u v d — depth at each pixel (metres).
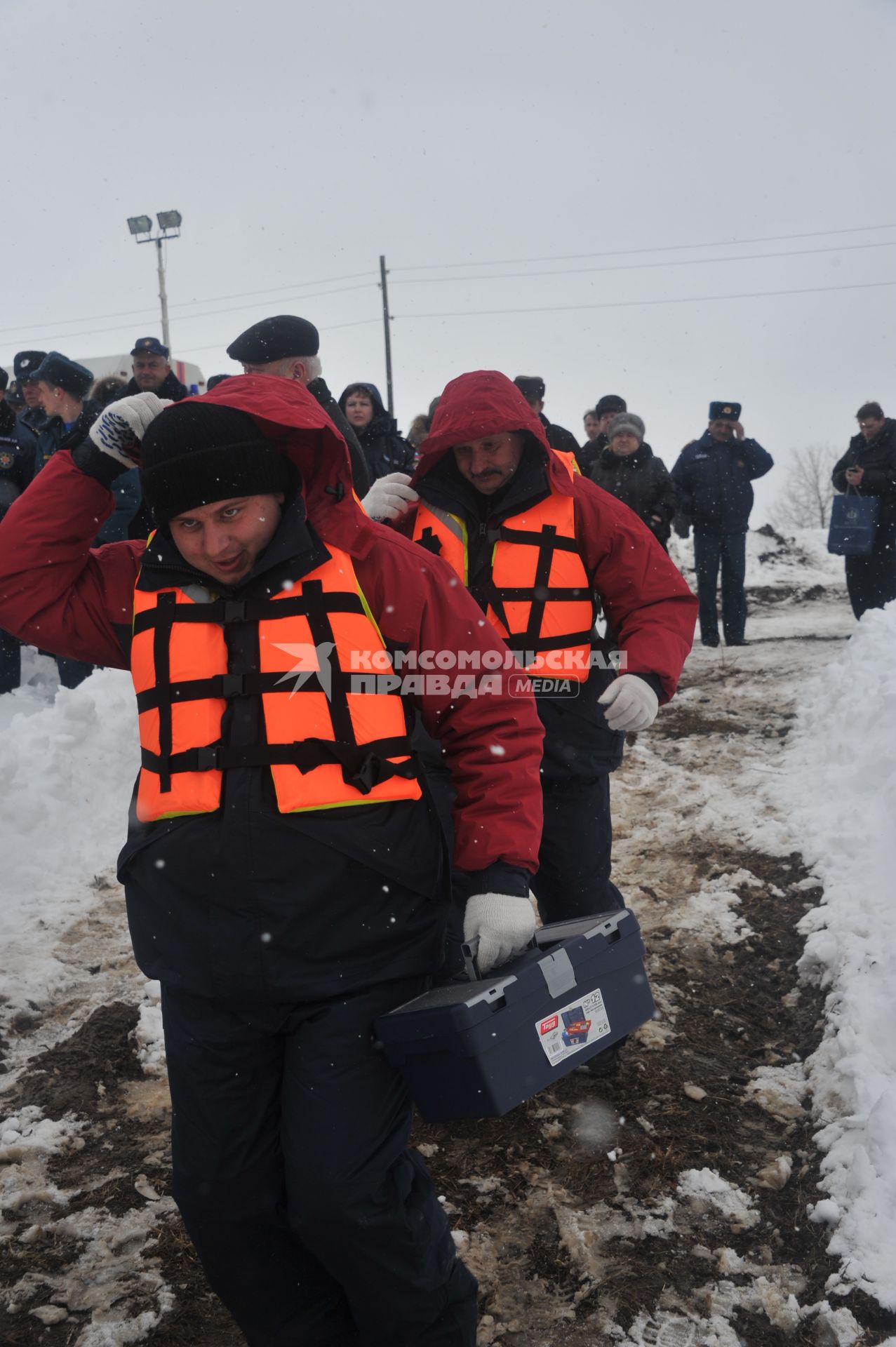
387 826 1.88
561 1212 2.75
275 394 1.93
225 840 1.82
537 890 3.15
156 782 1.89
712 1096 3.20
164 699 1.88
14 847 4.74
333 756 1.85
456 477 3.07
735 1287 2.50
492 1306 2.48
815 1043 3.36
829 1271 2.48
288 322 3.66
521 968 1.93
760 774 5.81
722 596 9.92
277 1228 1.98
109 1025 3.64
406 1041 1.85
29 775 5.06
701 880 4.62
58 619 2.13
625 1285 2.52
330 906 1.84
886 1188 2.59
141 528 6.55
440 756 2.83
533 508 3.00
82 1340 2.41
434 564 2.03
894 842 4.30
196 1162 1.92
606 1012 2.01
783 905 4.31
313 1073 1.85
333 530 1.95
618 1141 3.01
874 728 5.51
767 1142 2.99
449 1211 2.77
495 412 2.86
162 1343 2.40
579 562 3.01
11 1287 2.56
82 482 2.07
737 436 9.69
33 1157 3.00
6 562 2.07
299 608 1.88
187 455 1.80
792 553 15.92
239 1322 2.07
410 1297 1.89
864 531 9.26
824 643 9.64
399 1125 1.92
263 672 1.86
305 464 1.99
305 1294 2.04
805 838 4.76
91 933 4.30
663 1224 2.71
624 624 3.03
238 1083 1.92
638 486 9.16
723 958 4.00
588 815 3.06
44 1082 3.34
